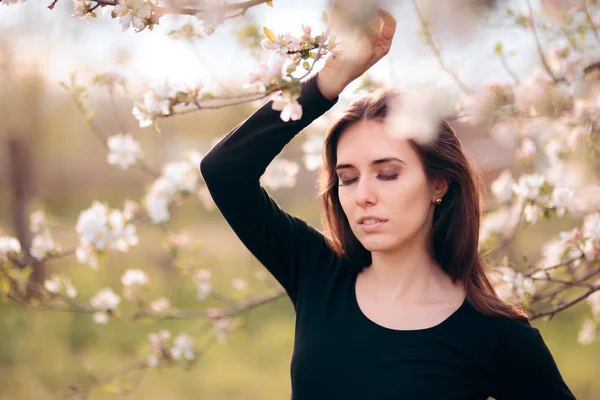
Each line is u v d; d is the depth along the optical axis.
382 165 1.54
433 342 1.54
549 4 1.32
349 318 1.62
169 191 3.17
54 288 2.96
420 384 1.51
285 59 1.26
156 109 1.48
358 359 1.56
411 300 1.60
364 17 0.99
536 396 1.57
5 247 2.76
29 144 7.36
